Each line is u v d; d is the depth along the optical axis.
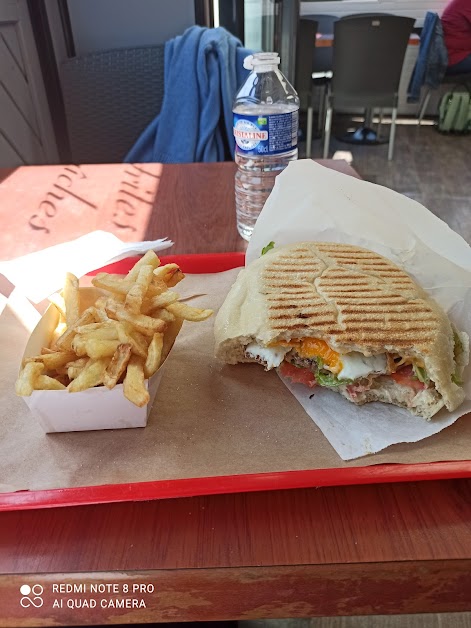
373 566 0.29
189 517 0.32
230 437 0.37
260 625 0.57
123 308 0.39
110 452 0.36
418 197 1.54
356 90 1.78
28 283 0.52
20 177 0.82
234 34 1.34
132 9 1.26
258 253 0.52
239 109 0.73
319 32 2.11
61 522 0.32
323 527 0.31
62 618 0.30
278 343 0.42
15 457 0.35
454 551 0.29
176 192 0.75
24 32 1.20
